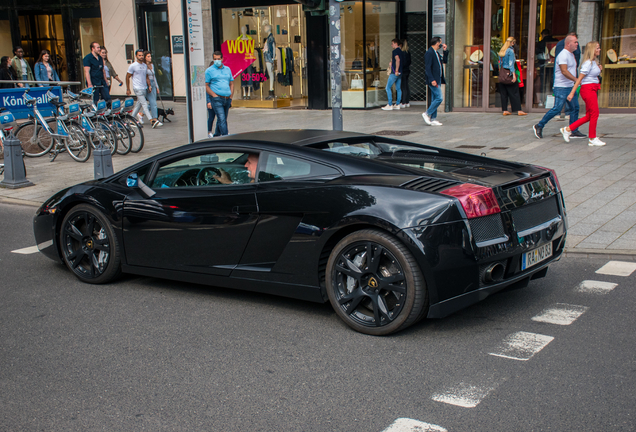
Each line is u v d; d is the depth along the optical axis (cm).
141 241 522
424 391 343
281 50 1950
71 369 384
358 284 421
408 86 1897
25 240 715
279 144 470
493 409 321
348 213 414
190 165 505
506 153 1057
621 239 611
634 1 1453
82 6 2308
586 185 825
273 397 342
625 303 465
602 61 1513
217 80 1313
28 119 1313
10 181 1002
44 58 1689
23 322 466
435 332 423
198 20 1066
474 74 1675
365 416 320
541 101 1588
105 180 563
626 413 312
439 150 507
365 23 1822
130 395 349
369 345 407
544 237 436
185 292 527
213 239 483
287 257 449
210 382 362
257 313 473
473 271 391
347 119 1652
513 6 1582
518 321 438
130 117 1258
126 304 501
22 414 331
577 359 375
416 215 391
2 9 2461
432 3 1656
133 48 2230
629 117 1446
